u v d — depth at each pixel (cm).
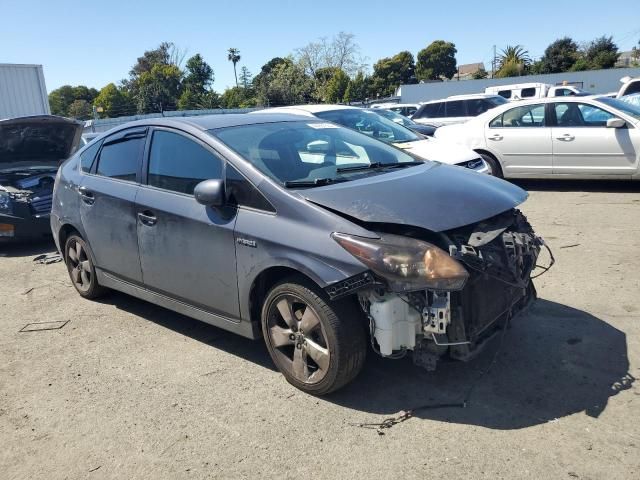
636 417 310
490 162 1023
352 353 329
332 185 362
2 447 319
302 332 344
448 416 323
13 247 829
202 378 383
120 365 410
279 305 354
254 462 293
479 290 325
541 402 331
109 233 472
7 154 819
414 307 313
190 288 406
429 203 337
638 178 898
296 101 6003
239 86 6750
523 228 374
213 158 391
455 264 297
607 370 361
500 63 8462
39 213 786
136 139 463
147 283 447
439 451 292
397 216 319
